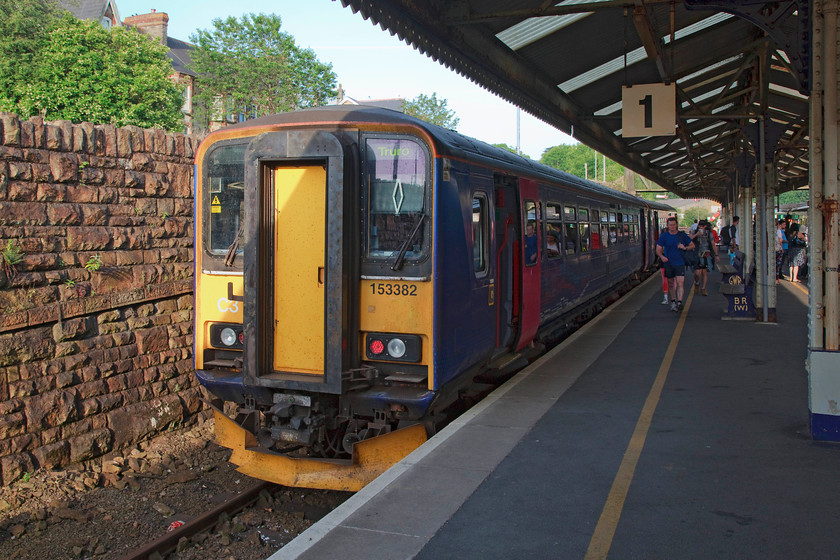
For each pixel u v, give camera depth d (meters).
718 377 7.85
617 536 3.91
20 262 6.55
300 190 5.85
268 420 6.30
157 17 44.38
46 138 6.94
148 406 7.96
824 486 4.57
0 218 6.45
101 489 6.71
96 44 24.53
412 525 4.09
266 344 5.97
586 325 12.06
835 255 5.48
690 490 4.56
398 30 7.66
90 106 23.30
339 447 6.36
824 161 5.48
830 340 5.53
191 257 8.71
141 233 7.99
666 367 8.44
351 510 4.31
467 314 6.35
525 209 8.73
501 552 3.73
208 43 41.28
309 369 5.92
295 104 41.19
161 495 6.66
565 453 5.36
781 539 3.83
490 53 9.91
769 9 7.56
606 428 5.99
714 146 24.81
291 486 6.33
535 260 9.11
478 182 6.75
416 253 5.77
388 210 5.85
